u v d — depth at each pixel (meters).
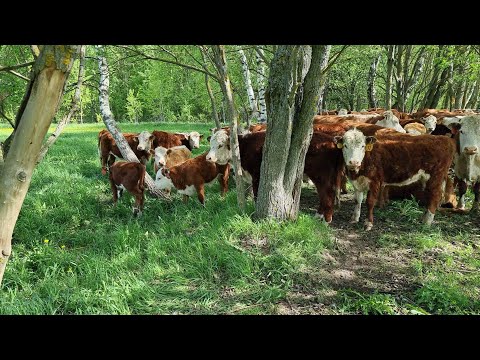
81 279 4.71
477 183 6.96
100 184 9.45
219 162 7.30
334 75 24.73
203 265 4.87
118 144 8.59
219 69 5.80
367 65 23.03
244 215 5.98
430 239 5.67
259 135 6.75
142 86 43.19
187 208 7.32
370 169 6.12
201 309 4.11
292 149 5.67
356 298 4.33
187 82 31.67
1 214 2.13
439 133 8.58
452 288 4.39
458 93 20.64
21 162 2.10
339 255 5.35
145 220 7.04
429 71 21.45
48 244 5.86
